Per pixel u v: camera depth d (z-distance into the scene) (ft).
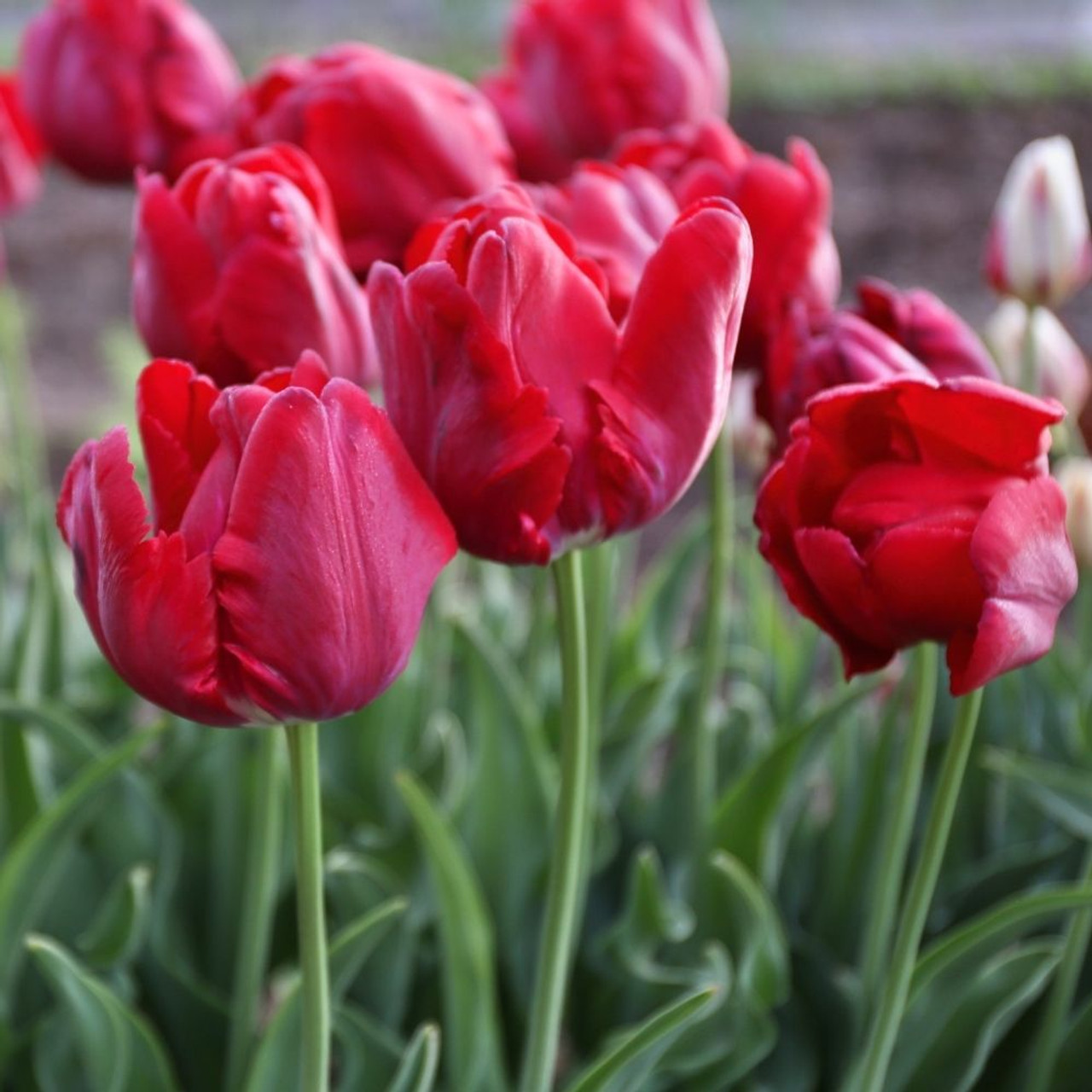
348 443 2.57
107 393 11.14
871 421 2.70
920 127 15.67
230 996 3.64
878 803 3.60
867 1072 3.00
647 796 4.18
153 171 3.71
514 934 3.59
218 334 2.95
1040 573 2.66
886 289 3.07
